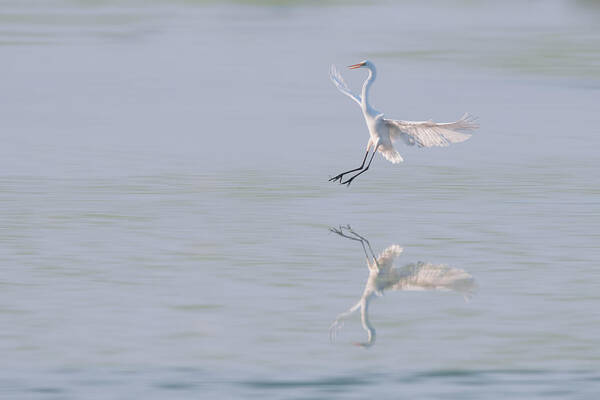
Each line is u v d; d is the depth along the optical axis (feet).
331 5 273.33
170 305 47.16
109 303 47.26
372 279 51.31
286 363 40.45
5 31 195.52
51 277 50.93
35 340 42.52
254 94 125.59
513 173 78.23
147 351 41.52
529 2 284.20
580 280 50.96
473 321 45.37
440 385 38.32
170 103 117.29
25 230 59.88
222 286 50.01
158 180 75.05
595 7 265.54
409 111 112.16
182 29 205.87
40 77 137.90
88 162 81.76
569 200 68.54
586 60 157.79
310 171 79.46
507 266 53.36
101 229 60.29
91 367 39.78
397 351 41.83
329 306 47.34
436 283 50.72
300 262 54.13
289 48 175.01
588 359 40.81
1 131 96.58
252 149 89.20
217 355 41.16
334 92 127.85
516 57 162.50
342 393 37.58
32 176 75.77
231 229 60.70
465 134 58.34
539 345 42.37
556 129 99.66
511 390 37.83
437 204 67.67
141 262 53.78
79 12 241.14
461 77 140.67
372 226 61.67
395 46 178.60
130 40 184.96
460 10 259.19
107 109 111.75
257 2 279.08
